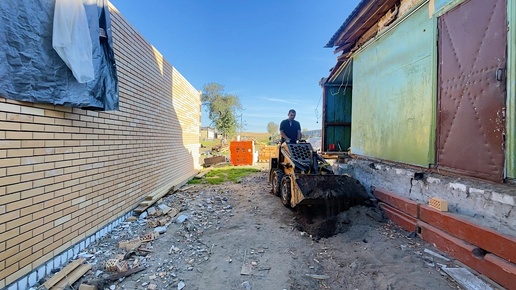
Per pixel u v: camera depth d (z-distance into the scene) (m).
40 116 2.49
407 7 3.84
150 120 5.29
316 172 4.62
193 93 9.80
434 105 3.25
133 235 3.55
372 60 4.87
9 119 2.18
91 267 2.67
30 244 2.36
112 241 3.35
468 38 2.77
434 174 3.23
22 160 2.29
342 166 5.88
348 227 3.55
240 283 2.44
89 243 3.21
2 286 2.09
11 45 2.17
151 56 5.36
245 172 9.84
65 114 2.82
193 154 9.87
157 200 5.07
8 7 2.14
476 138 2.67
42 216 2.50
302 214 4.21
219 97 30.16
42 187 2.51
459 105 2.88
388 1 4.09
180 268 2.70
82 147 3.11
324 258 2.89
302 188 3.90
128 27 4.26
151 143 5.37
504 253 2.09
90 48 2.71
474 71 2.69
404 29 3.89
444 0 3.10
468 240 2.44
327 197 3.81
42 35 2.39
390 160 4.25
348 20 4.93
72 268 2.57
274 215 4.37
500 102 2.42
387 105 4.34
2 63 2.11
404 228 3.40
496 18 2.46
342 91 7.63
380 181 4.33
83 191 3.12
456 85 2.92
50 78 2.46
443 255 2.65
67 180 2.85
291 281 2.47
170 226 3.86
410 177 3.57
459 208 2.77
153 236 3.41
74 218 2.95
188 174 8.51
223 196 5.67
